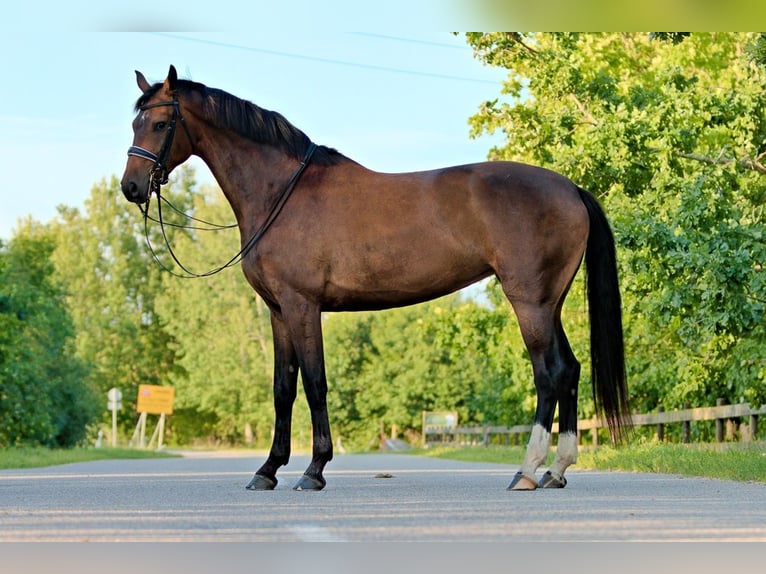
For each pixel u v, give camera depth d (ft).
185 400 275.59
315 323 32.07
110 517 23.11
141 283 310.45
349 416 212.23
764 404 54.90
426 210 31.45
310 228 32.01
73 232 313.73
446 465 67.51
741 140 57.82
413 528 20.15
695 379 64.85
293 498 28.60
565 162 62.23
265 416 262.67
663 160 58.85
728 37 75.56
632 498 27.43
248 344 269.85
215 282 277.85
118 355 298.76
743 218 55.83
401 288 31.55
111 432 293.84
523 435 112.16
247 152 33.01
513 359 86.17
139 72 34.50
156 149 33.14
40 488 35.83
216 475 49.73
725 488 31.53
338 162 32.94
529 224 30.78
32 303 129.39
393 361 202.18
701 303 45.65
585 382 78.07
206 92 33.42
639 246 48.21
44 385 128.47
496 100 71.61
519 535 19.06
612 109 61.72
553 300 31.07
